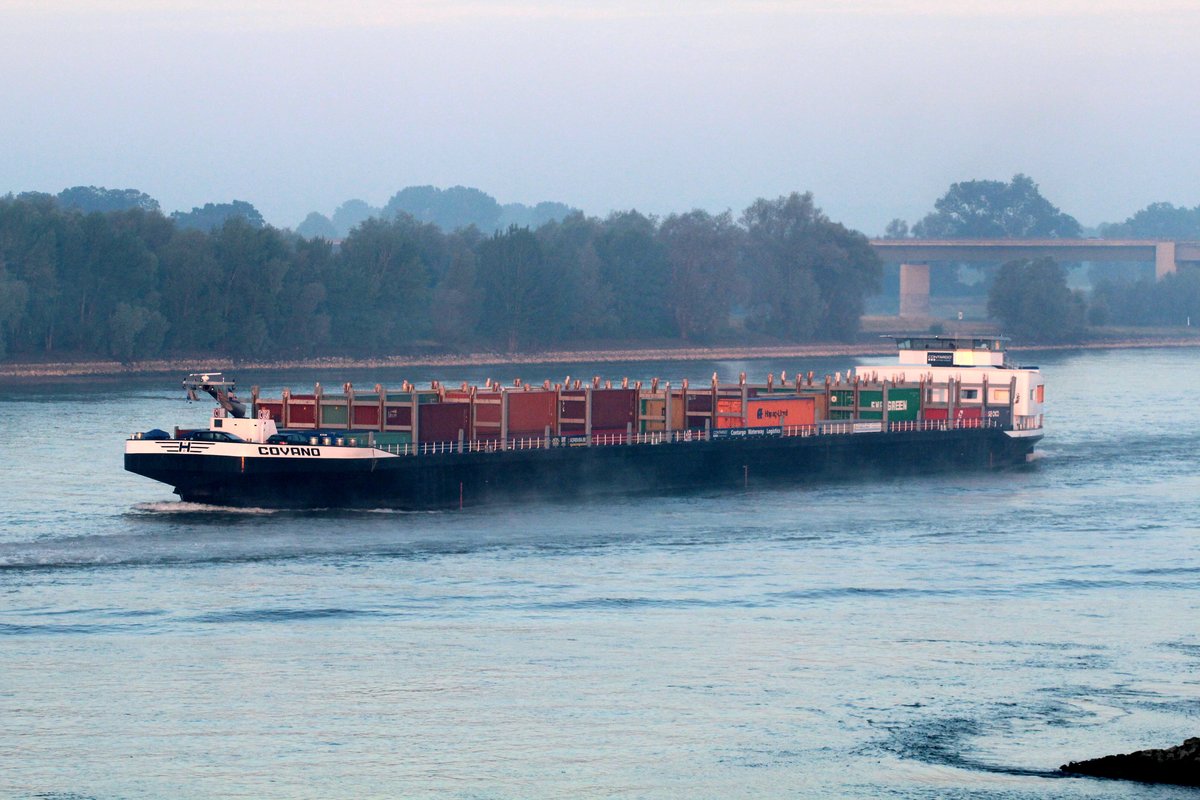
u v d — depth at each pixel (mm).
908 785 185250
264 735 198500
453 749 194750
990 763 191625
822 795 182500
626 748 195875
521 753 193750
